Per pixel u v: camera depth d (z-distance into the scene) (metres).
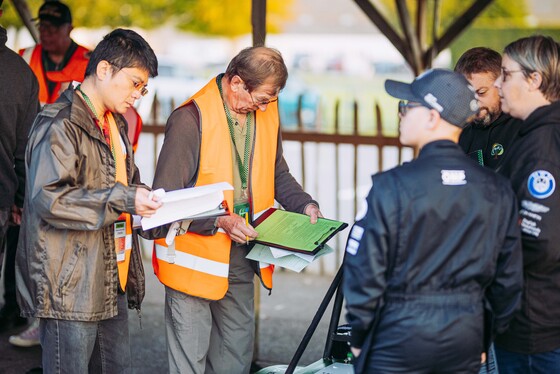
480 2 7.39
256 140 3.56
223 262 3.48
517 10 20.02
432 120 2.58
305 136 7.36
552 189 2.70
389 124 18.06
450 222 2.51
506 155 2.92
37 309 3.08
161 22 20.97
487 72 3.34
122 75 3.04
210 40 26.38
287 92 20.42
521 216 2.75
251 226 3.46
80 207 2.94
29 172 3.02
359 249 2.53
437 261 2.51
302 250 3.32
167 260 3.45
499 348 2.99
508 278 2.61
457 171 2.54
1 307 5.70
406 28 7.46
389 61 27.00
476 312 2.56
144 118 8.34
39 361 4.73
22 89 3.96
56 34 5.06
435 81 2.58
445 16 18.53
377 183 2.54
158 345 5.20
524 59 2.78
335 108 7.35
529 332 2.85
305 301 6.50
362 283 2.51
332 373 3.45
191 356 3.56
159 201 2.94
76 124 3.01
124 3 19.75
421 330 2.50
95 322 3.19
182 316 3.54
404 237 2.50
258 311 5.02
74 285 3.08
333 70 27.09
